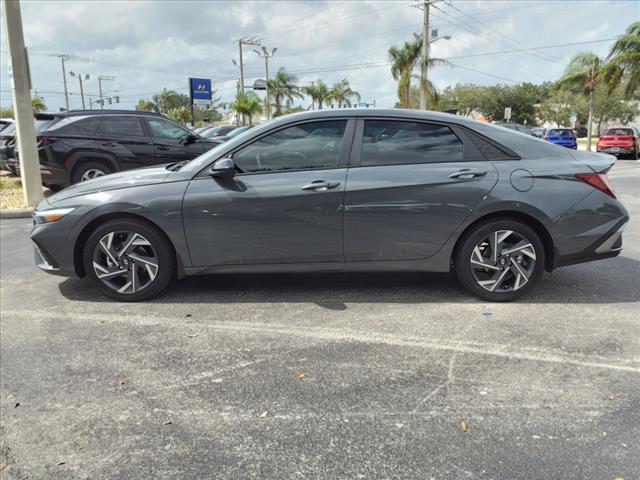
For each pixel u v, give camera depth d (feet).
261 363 11.18
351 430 8.82
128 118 33.86
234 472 7.86
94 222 14.46
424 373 10.66
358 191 13.92
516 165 14.24
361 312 13.94
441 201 13.99
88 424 9.12
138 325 13.28
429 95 105.91
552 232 14.11
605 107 186.91
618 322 13.16
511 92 210.38
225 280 16.65
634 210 28.94
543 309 14.06
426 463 7.98
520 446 8.34
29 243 23.25
